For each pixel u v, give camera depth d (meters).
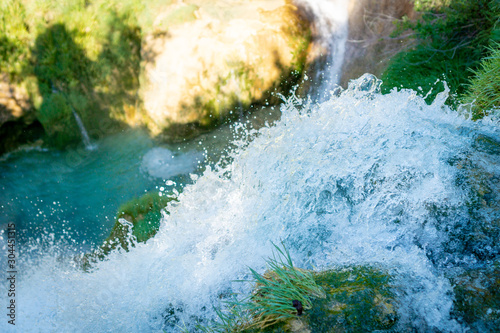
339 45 6.49
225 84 6.12
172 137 6.38
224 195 3.19
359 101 3.13
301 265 2.49
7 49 7.22
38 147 7.41
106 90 6.89
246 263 2.62
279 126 3.37
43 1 7.02
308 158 2.91
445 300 1.86
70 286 3.08
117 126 6.93
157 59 6.27
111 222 5.68
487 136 2.65
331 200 2.70
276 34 6.24
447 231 2.25
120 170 6.41
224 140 6.18
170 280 2.71
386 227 2.46
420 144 2.64
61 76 7.16
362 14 6.52
